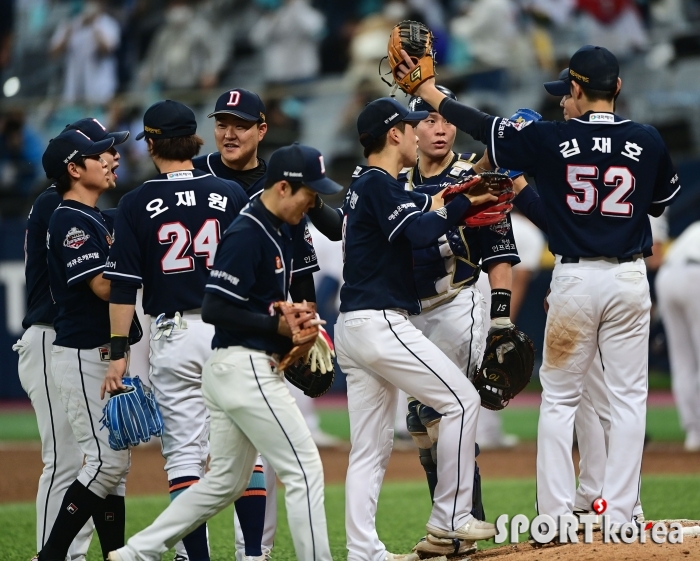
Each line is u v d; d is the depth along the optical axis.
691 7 58.78
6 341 54.34
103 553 19.44
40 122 60.62
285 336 16.58
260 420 16.25
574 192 18.09
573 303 18.17
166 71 65.19
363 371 18.44
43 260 20.09
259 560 18.88
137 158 57.88
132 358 37.47
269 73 63.97
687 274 35.03
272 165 16.41
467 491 18.17
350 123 57.28
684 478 30.67
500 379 19.14
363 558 18.05
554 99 53.16
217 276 16.16
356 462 18.47
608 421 19.69
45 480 19.78
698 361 36.09
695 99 52.59
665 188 18.89
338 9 65.69
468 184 17.23
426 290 19.56
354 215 18.12
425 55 19.14
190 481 18.23
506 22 57.47
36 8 71.62
